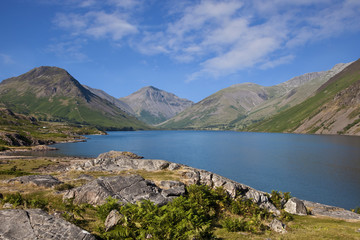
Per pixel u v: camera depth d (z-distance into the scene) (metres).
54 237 11.16
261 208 29.06
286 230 21.19
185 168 40.66
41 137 194.25
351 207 47.28
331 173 79.00
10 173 45.28
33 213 12.62
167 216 16.31
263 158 114.31
